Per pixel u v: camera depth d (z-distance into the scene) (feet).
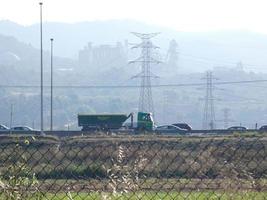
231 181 78.43
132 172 73.87
